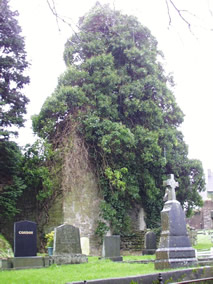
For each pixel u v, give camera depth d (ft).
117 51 87.10
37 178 74.59
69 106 78.69
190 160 87.04
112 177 74.54
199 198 86.99
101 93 80.84
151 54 88.69
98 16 84.53
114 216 76.07
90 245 73.77
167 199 42.14
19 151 73.77
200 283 28.58
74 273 38.06
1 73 74.28
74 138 75.92
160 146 83.15
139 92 82.48
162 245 39.19
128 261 50.21
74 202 74.23
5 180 71.92
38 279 33.73
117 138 75.00
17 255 46.78
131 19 87.86
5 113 72.08
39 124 78.69
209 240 107.65
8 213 70.54
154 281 29.43
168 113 88.48
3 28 73.41
